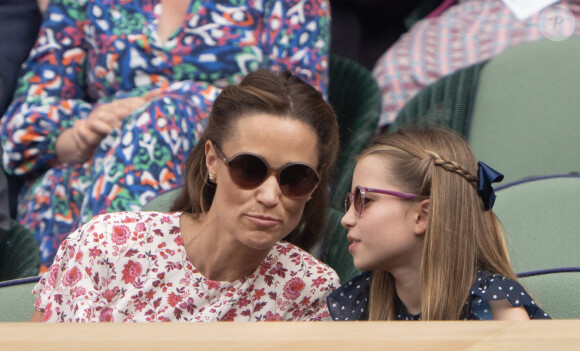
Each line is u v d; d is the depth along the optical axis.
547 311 7.21
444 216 7.51
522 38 14.36
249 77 7.62
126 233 7.96
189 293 7.92
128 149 11.41
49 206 12.82
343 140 12.29
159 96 12.14
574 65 12.09
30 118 13.36
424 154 7.68
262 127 7.23
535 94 12.05
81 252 7.83
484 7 15.14
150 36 13.16
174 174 11.43
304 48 13.25
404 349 3.29
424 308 7.39
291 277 8.13
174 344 3.38
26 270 10.87
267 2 13.45
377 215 7.64
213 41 13.12
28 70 13.93
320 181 7.96
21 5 14.87
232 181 7.27
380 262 7.70
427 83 14.59
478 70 12.38
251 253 7.87
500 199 9.02
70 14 14.05
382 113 14.66
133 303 7.84
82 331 3.59
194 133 11.66
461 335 3.46
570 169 11.70
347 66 13.66
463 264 7.45
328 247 9.44
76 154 12.82
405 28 17.47
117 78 13.16
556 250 8.60
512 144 11.93
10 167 13.45
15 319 8.10
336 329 3.60
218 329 3.62
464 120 12.20
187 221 8.11
